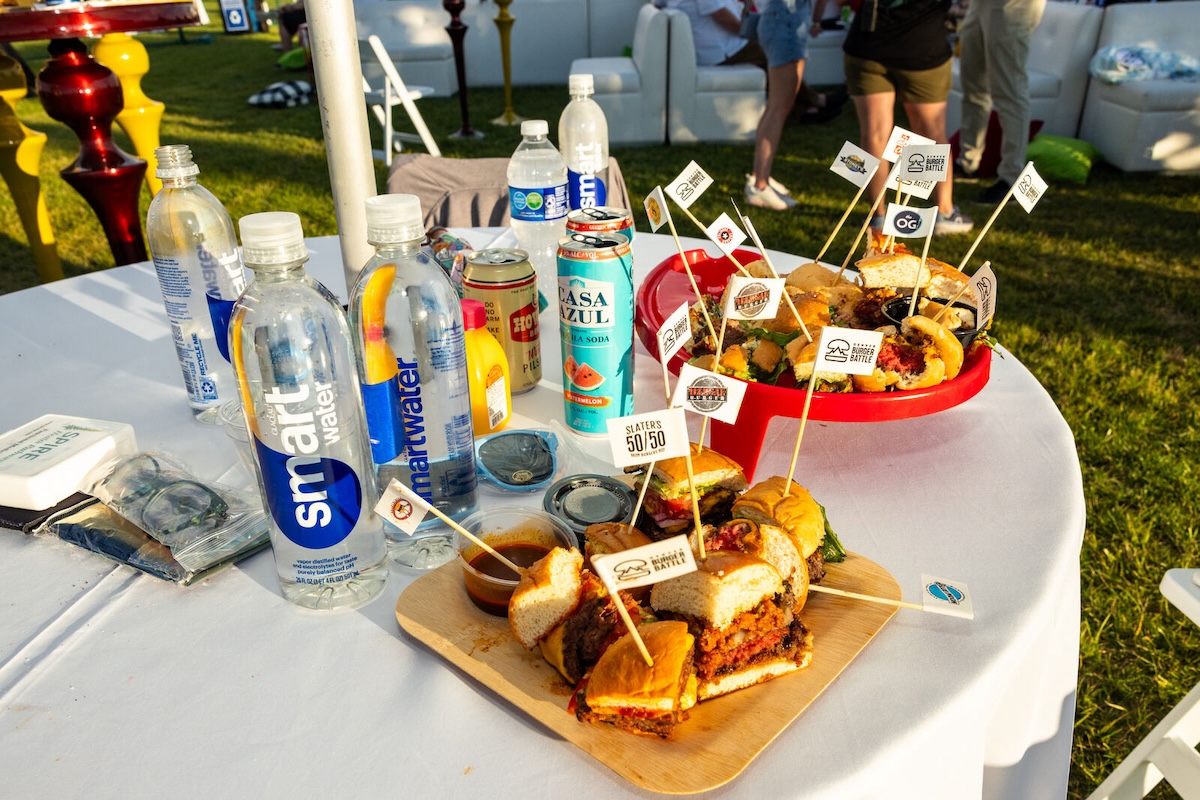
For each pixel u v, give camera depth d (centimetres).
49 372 158
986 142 617
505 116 810
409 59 898
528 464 124
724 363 125
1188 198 582
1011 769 111
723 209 565
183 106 934
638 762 76
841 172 150
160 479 112
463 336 105
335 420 91
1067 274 468
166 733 82
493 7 945
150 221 129
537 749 80
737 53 736
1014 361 161
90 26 226
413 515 92
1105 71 631
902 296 142
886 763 77
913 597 99
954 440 134
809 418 122
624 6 941
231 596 102
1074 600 119
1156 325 408
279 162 717
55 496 113
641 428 85
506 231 234
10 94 286
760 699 83
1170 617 241
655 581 78
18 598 101
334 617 98
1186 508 279
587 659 83
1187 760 134
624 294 123
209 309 134
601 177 204
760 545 89
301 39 1100
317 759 79
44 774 78
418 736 82
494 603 93
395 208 92
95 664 91
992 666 88
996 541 108
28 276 507
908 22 407
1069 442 131
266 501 94
